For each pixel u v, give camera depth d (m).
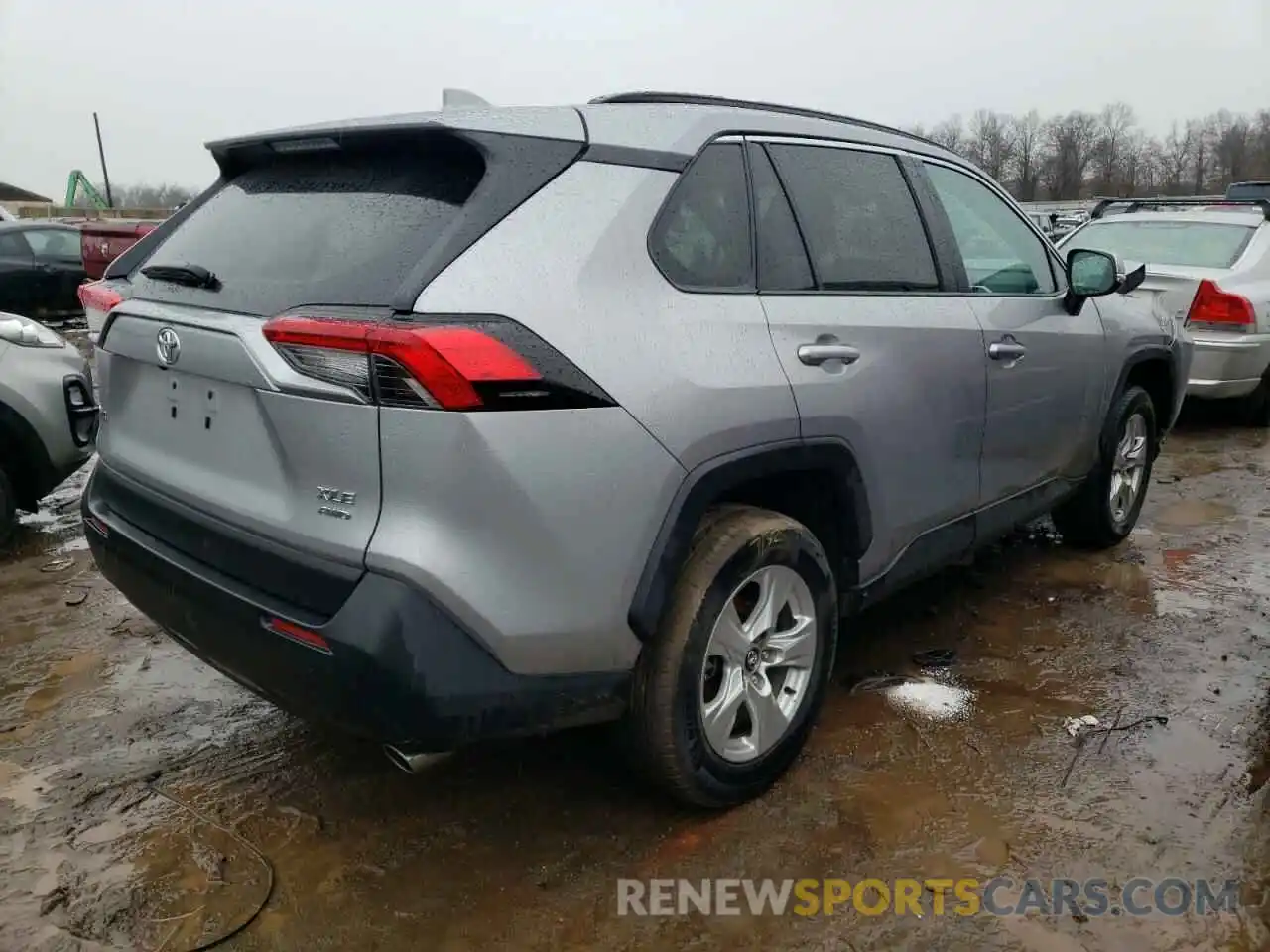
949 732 3.17
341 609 2.11
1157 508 5.68
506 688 2.21
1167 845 2.61
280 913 2.36
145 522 2.66
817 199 2.97
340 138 2.51
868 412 2.90
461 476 2.06
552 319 2.18
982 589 4.39
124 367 2.78
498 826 2.69
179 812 2.74
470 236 2.17
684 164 2.57
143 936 2.28
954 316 3.33
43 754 3.03
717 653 2.56
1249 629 3.97
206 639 2.42
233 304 2.39
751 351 2.57
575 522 2.20
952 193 3.62
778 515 2.70
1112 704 3.35
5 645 3.78
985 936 2.30
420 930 2.31
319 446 2.14
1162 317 4.93
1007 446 3.69
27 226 13.81
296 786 2.87
